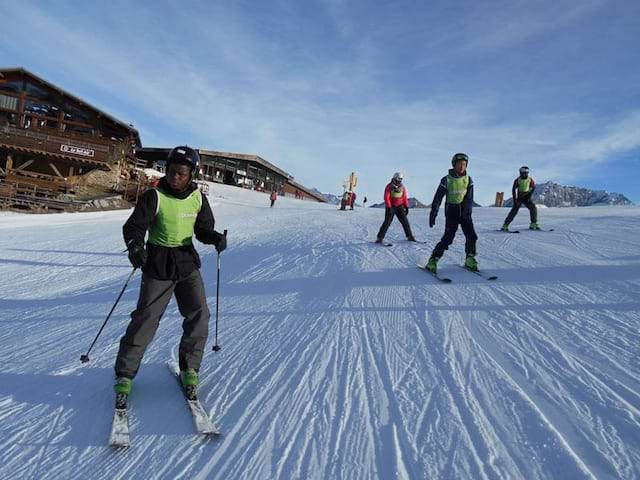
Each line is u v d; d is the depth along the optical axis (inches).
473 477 91.5
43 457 99.7
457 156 261.6
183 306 130.4
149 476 93.4
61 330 200.4
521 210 761.6
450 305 205.3
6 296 284.2
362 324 184.5
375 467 95.2
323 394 127.0
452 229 264.7
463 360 146.8
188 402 120.8
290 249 388.2
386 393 126.6
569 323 174.9
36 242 509.0
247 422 113.5
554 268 263.1
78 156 1020.5
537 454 98.3
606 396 121.0
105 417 115.6
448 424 110.5
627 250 303.3
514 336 165.2
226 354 157.8
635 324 170.4
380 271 278.5
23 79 1051.3
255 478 92.3
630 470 92.2
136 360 122.1
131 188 1121.4
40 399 126.0
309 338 170.9
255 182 2068.2
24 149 994.1
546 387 127.4
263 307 216.4
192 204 128.5
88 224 693.3
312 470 94.5
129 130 1131.9
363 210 1078.4
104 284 312.3
